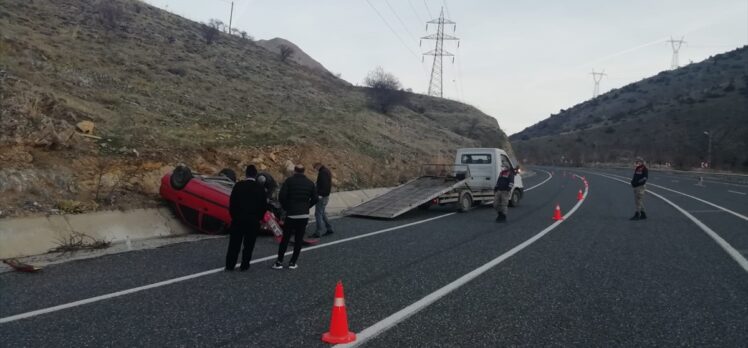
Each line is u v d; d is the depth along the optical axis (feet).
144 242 34.50
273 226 35.32
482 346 15.78
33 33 76.84
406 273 26.05
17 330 16.97
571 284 23.88
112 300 20.65
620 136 348.79
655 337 16.72
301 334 16.74
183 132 56.08
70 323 17.74
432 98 219.61
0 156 34.94
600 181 130.52
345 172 69.77
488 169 63.10
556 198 76.64
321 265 27.99
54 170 37.01
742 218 49.52
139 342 15.93
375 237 38.34
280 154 61.41
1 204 31.37
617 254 31.50
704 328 17.65
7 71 50.72
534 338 16.53
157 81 80.43
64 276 24.75
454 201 55.88
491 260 29.50
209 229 38.19
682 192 87.76
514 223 46.98
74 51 77.25
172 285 23.18
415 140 121.60
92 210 35.04
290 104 102.83
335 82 172.96
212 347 15.52
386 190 71.46
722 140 265.34
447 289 22.77
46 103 44.52
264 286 23.18
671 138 302.25
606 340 16.42
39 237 30.35
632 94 523.70
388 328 17.42
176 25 146.10
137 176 41.78
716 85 396.57
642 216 49.47
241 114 77.92
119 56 84.99
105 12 110.01
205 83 91.86
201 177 40.70
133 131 49.19
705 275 25.81
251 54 152.76
